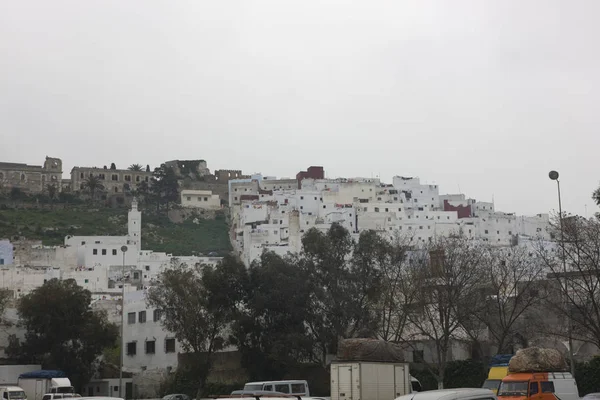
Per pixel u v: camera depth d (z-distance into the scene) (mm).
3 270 152500
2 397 62312
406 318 71000
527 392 36594
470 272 69562
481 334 76312
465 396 21594
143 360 94125
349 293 76375
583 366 58781
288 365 74938
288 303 77188
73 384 86625
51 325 86125
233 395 29625
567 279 59156
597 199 51500
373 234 79875
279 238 193375
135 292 115750
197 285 81062
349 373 41531
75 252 179750
